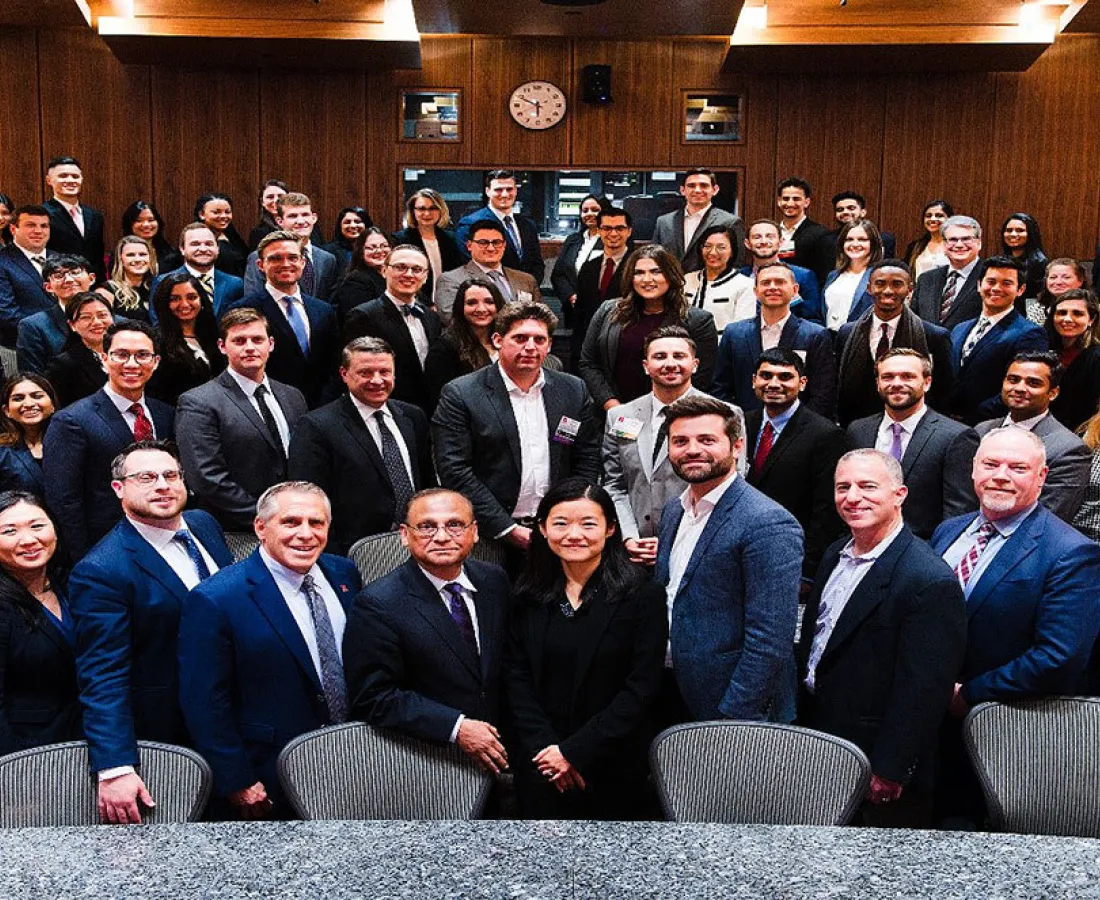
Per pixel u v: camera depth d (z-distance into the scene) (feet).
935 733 8.66
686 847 5.60
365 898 5.09
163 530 9.31
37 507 9.07
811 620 9.24
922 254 21.43
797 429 12.25
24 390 12.62
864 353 14.30
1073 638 8.30
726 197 27.43
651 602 8.80
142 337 12.32
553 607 8.98
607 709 8.64
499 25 25.30
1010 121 26.73
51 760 7.43
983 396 14.61
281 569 8.95
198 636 8.65
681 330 11.59
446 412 12.17
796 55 25.55
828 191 27.25
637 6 23.68
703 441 9.13
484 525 11.85
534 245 21.13
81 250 22.00
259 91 27.07
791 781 7.27
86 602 8.78
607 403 14.25
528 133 27.25
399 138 27.27
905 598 8.42
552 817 8.72
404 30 25.18
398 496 12.07
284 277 14.57
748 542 9.02
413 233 19.30
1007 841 5.69
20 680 9.00
